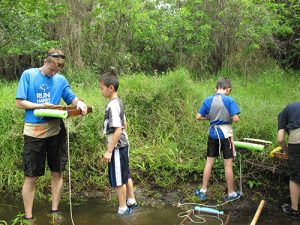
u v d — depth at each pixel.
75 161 5.02
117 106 3.81
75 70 9.54
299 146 3.87
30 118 3.68
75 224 3.80
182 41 10.83
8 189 4.74
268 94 7.37
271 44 10.92
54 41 9.02
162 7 11.48
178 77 6.34
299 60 11.88
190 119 5.67
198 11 10.43
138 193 4.57
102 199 4.47
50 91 3.76
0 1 7.99
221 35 10.54
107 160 3.82
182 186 4.68
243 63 10.03
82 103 3.82
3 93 6.44
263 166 4.70
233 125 5.35
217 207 4.24
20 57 10.40
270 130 5.20
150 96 5.98
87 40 10.32
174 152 5.16
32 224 3.78
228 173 4.33
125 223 3.82
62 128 3.88
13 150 5.06
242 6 10.04
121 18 10.48
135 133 5.56
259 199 4.41
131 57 10.77
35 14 8.39
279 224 3.84
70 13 9.76
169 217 3.97
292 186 3.97
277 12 11.18
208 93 6.64
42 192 4.62
